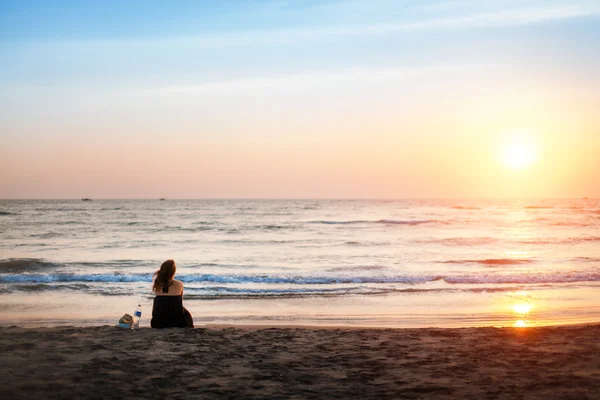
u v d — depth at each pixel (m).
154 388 5.16
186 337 8.02
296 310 13.83
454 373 5.98
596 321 12.40
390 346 7.68
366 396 5.05
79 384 5.19
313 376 5.82
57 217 64.62
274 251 30.78
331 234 43.84
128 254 28.66
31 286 17.61
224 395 5.00
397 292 16.77
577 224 58.28
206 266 23.83
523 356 6.93
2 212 76.50
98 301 15.12
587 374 5.91
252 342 7.84
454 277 19.66
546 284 18.61
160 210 90.19
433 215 80.12
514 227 53.53
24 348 6.85
